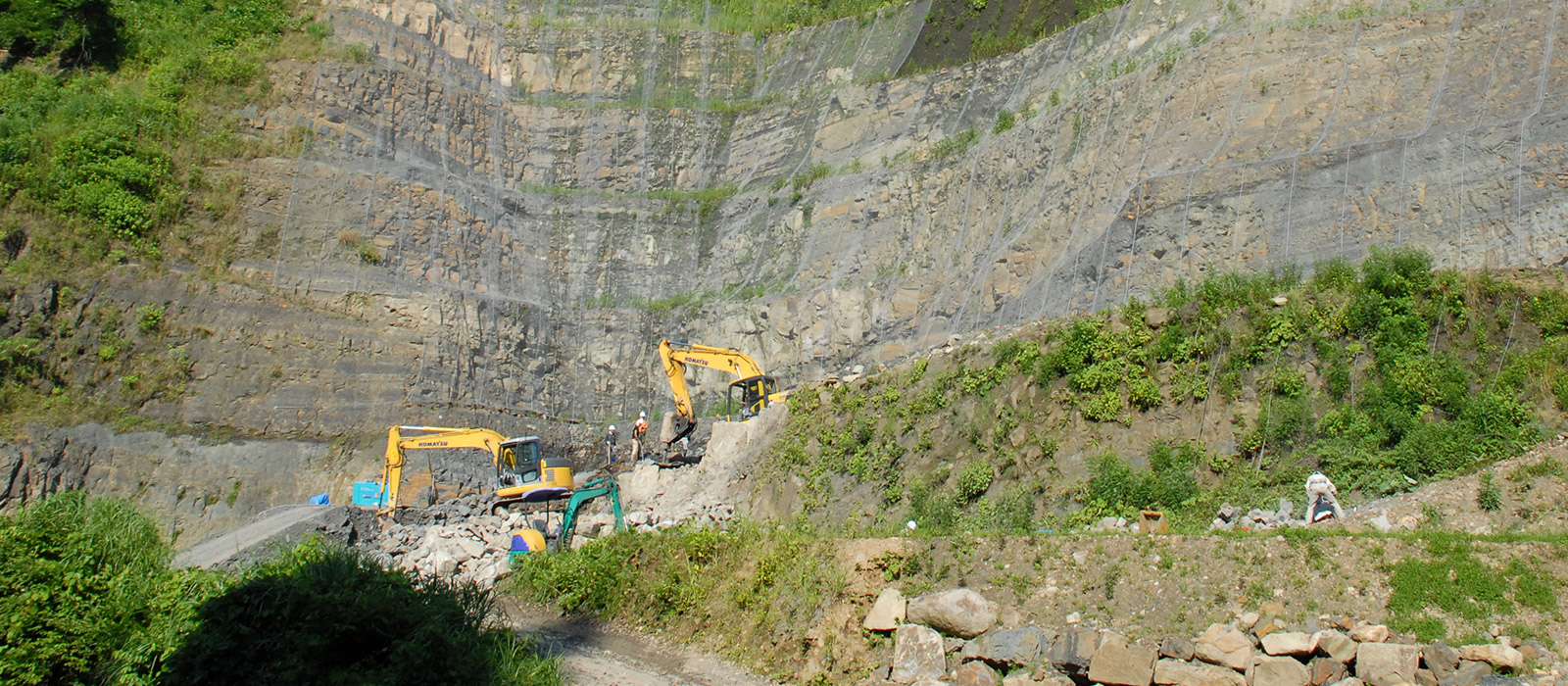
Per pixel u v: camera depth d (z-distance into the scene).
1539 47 21.34
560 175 38.38
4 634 10.88
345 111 34.16
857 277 31.08
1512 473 12.84
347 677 10.18
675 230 36.50
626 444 31.69
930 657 10.54
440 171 35.12
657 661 12.61
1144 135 26.38
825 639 11.59
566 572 14.85
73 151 28.88
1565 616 9.00
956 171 30.84
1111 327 17.58
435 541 17.47
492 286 33.81
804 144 36.38
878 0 39.34
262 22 36.38
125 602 11.47
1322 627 9.66
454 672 10.55
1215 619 10.07
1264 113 24.42
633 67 40.66
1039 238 26.95
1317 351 16.02
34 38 34.03
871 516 17.81
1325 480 13.31
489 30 41.00
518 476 22.86
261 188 31.00
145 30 35.44
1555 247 18.81
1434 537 10.09
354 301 29.92
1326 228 21.95
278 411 27.22
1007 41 33.31
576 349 33.97
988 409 17.78
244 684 10.29
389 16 38.38
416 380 29.36
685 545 14.34
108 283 26.98
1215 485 15.30
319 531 17.88
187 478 25.27
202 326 27.61
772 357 31.73
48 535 11.76
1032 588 11.08
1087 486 15.80
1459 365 15.13
